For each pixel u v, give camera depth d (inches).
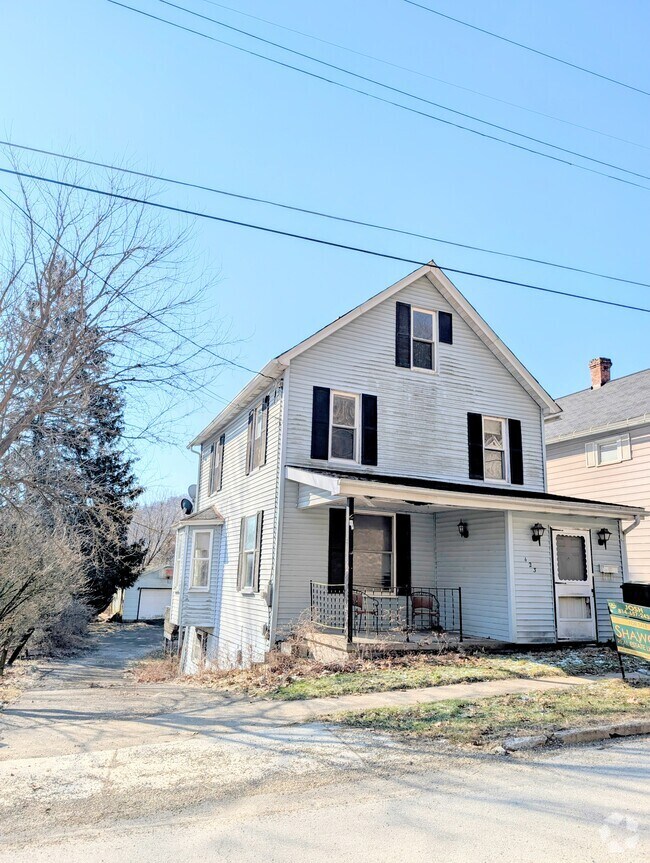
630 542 700.0
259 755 222.2
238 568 607.8
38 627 641.6
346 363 563.8
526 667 401.7
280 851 146.9
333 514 531.8
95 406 470.6
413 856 144.6
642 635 353.4
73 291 434.0
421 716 276.7
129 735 253.8
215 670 502.6
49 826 161.0
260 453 584.7
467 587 530.3
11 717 297.1
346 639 426.9
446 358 612.1
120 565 1085.1
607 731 255.4
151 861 141.6
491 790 188.4
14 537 502.6
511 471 617.3
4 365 419.2
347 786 191.6
